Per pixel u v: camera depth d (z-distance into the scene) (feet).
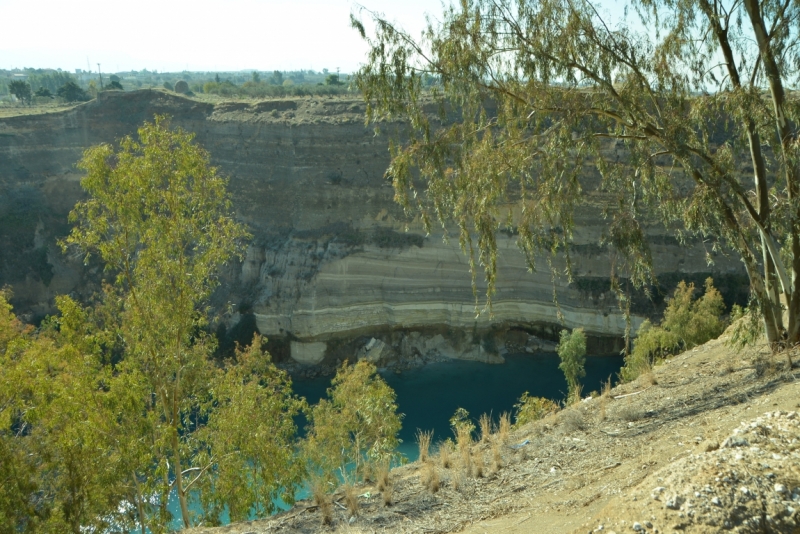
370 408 79.05
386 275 188.65
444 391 170.40
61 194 233.35
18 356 57.00
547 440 44.42
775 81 49.24
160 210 68.85
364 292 188.96
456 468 41.96
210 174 72.28
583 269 172.76
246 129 214.28
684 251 165.37
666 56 50.57
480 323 184.44
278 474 72.02
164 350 68.54
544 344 185.37
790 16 47.21
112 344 67.51
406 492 39.37
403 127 189.47
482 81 53.06
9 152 229.86
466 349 186.60
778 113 49.90
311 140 198.90
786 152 48.47
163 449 67.15
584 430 45.06
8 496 48.55
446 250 184.14
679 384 52.24
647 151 54.13
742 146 52.49
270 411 73.72
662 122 50.90
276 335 191.52
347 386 83.41
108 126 244.63
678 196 52.85
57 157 238.89
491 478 39.60
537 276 179.63
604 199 169.27
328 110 204.54
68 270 221.05
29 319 211.61
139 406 60.85
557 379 172.14
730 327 70.33
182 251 69.26
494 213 53.21
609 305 170.30
